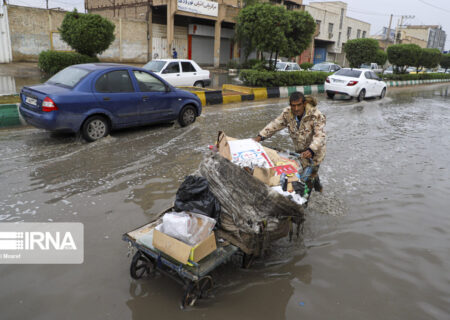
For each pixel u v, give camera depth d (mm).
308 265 3469
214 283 3119
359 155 7270
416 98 19609
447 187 5707
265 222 3141
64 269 3188
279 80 16578
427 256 3719
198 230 2777
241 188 3115
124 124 7539
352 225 4320
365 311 2867
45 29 21906
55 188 4809
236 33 29688
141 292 2953
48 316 2631
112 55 26031
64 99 6438
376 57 26375
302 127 4043
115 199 4586
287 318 2744
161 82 8234
